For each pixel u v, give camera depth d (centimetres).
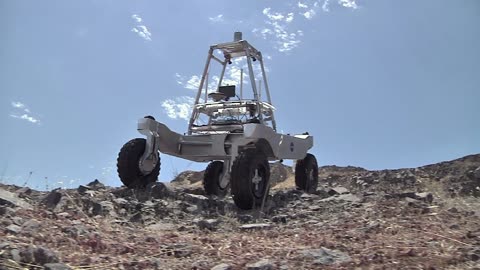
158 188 752
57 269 304
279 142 862
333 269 345
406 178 1133
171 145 880
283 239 482
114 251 391
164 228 564
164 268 345
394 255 375
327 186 1209
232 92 983
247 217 639
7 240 371
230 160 869
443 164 1241
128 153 802
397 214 608
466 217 578
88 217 556
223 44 972
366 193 890
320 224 579
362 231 504
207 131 931
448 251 384
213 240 470
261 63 1017
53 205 593
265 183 751
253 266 340
